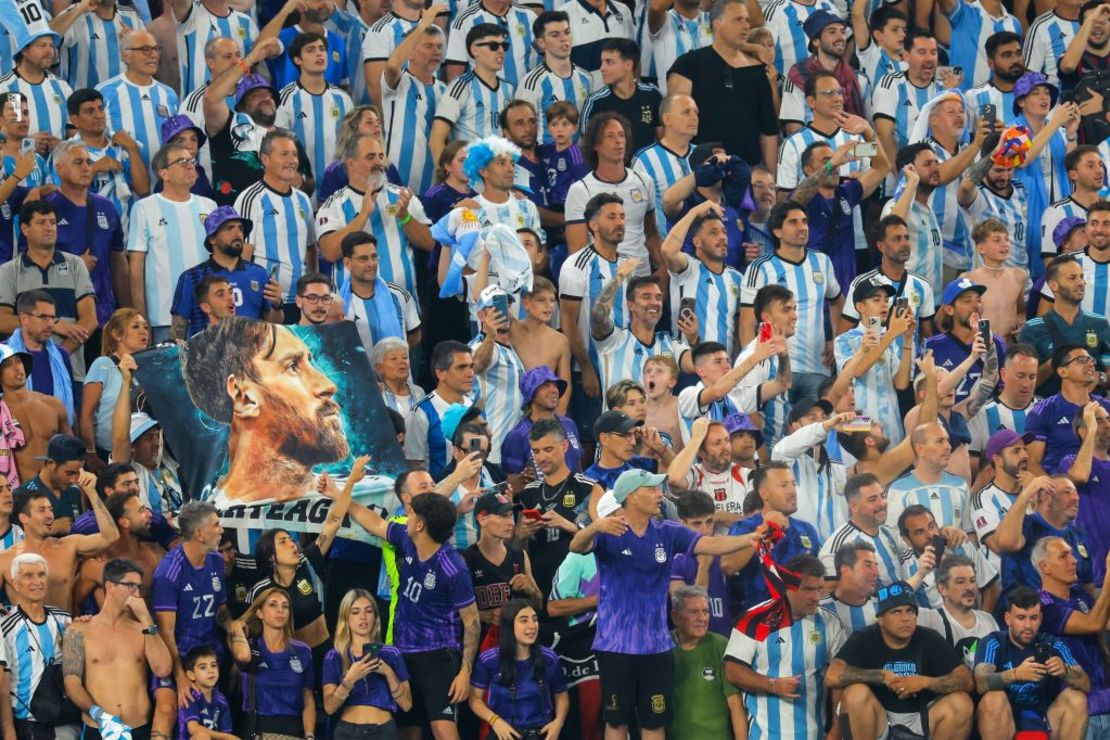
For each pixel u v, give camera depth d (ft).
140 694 125.08
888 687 130.93
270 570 129.29
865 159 173.06
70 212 149.59
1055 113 177.68
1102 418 150.61
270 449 133.69
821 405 146.30
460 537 137.39
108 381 140.36
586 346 156.66
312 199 162.20
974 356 152.15
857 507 138.10
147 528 130.62
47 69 163.12
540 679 128.88
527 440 141.59
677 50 181.68
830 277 161.27
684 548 128.57
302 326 137.08
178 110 164.45
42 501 127.85
